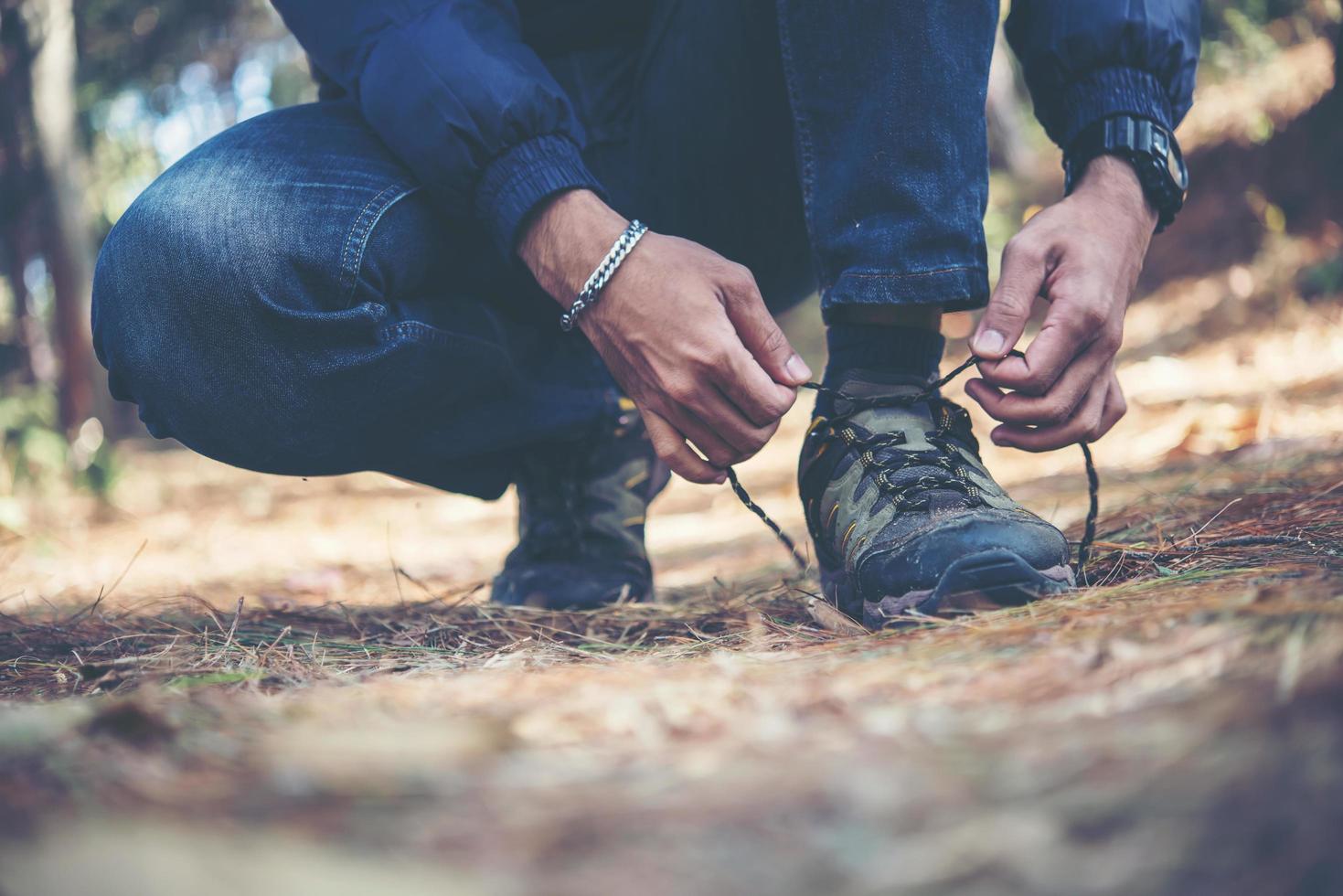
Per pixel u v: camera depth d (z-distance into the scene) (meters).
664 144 1.51
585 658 1.04
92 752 0.60
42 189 6.75
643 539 1.72
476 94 1.19
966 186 1.16
